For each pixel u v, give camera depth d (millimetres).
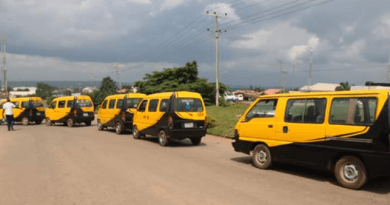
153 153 11242
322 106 7402
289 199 6035
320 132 7316
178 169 8586
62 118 24109
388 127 6246
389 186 6977
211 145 13453
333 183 7219
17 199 6051
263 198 6090
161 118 13219
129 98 17875
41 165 9102
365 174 6539
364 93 6684
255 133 8852
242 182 7258
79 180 7406
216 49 46375
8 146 13070
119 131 17938
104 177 7676
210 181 7332
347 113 6918
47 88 150375
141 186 6883
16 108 26031
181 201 5895
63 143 13922
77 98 23891
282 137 8164
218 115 27328
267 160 8531
